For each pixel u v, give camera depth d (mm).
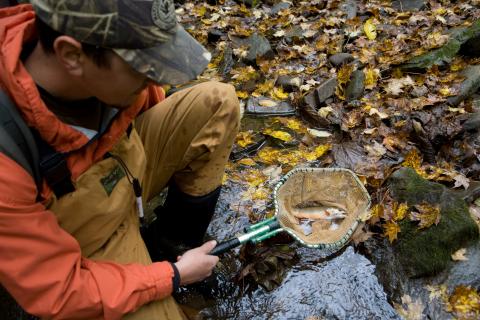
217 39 4211
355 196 2285
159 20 1195
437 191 2215
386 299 2023
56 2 1144
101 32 1149
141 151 1708
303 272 2145
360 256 2188
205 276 1722
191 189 1958
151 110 1931
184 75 1265
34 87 1206
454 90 3098
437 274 2029
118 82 1259
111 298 1450
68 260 1418
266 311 2023
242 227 2381
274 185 2604
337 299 2041
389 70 3453
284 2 4773
